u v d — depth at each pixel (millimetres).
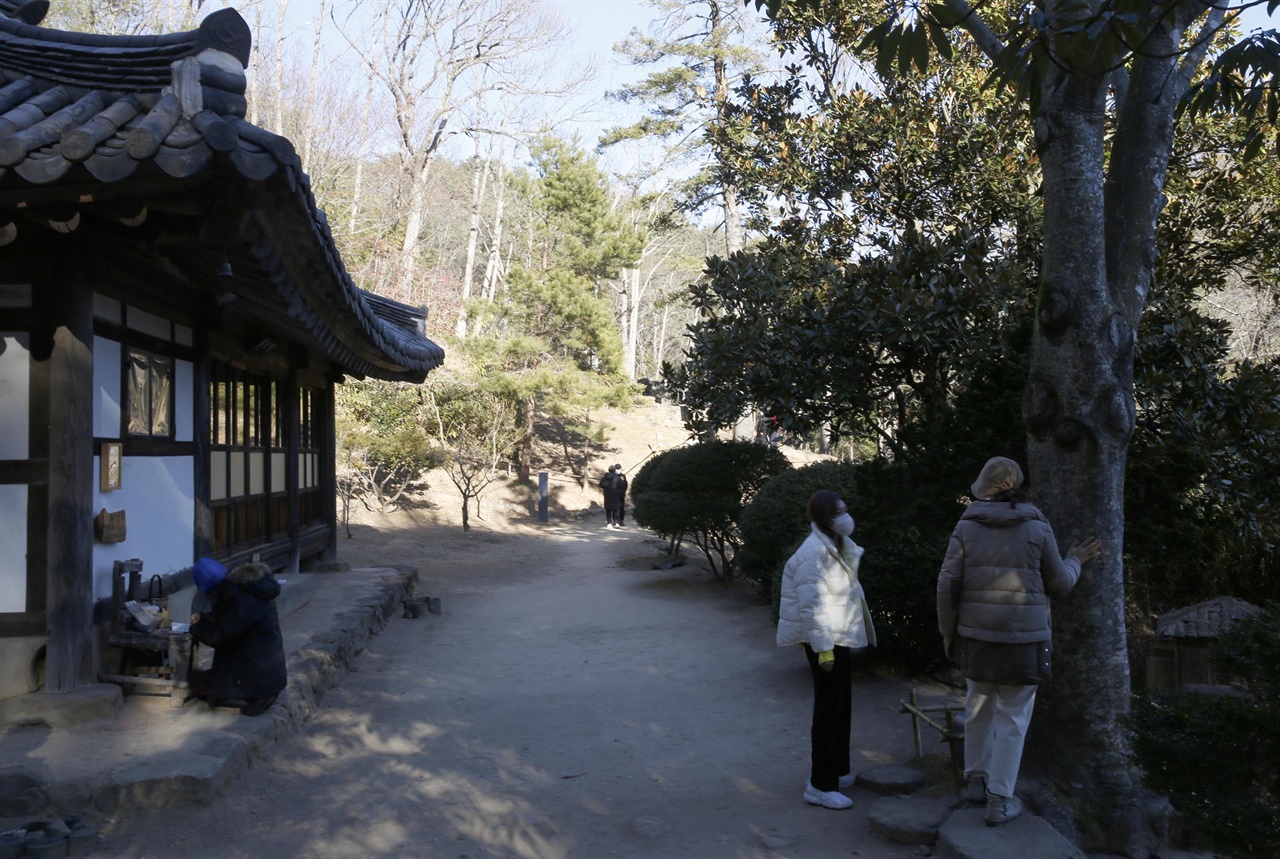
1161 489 7156
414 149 30922
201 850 4387
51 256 5461
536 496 28828
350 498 23672
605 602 12969
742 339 10016
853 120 11094
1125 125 5297
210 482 7938
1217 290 11195
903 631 7496
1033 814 4652
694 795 5301
